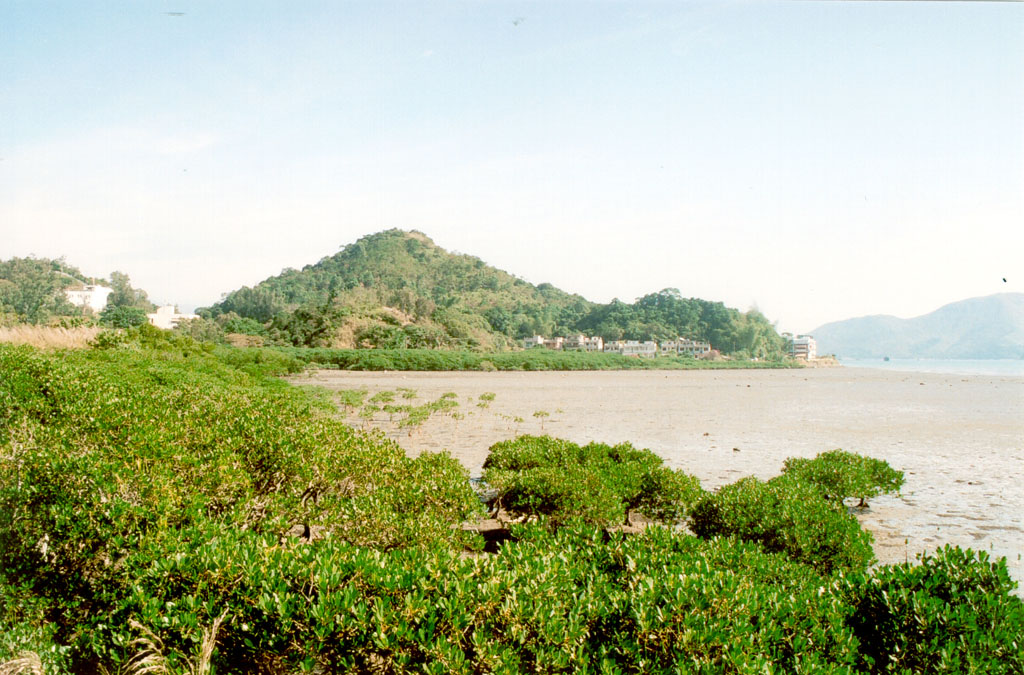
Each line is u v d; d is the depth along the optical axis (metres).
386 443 13.69
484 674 5.23
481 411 39.72
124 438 10.54
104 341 33.12
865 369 197.75
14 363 15.03
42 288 138.88
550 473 12.61
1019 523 14.81
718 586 6.03
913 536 13.74
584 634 5.55
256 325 157.12
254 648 5.65
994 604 6.11
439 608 5.57
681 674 5.11
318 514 10.46
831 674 5.26
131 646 5.69
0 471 7.94
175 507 7.73
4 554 6.80
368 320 152.12
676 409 44.06
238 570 6.02
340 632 5.49
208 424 13.02
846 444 27.61
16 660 5.36
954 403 51.94
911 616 6.08
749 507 11.27
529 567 6.26
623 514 12.53
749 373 143.50
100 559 6.73
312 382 66.00
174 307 194.38
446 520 10.88
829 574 10.06
